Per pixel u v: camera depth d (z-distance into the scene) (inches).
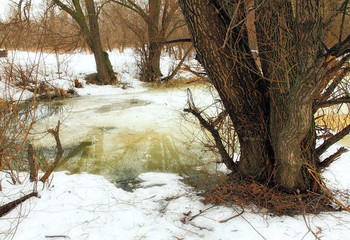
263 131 142.6
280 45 115.6
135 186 196.9
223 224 125.8
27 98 384.2
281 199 136.6
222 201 145.0
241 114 139.6
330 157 147.4
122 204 149.6
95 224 125.5
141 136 308.3
